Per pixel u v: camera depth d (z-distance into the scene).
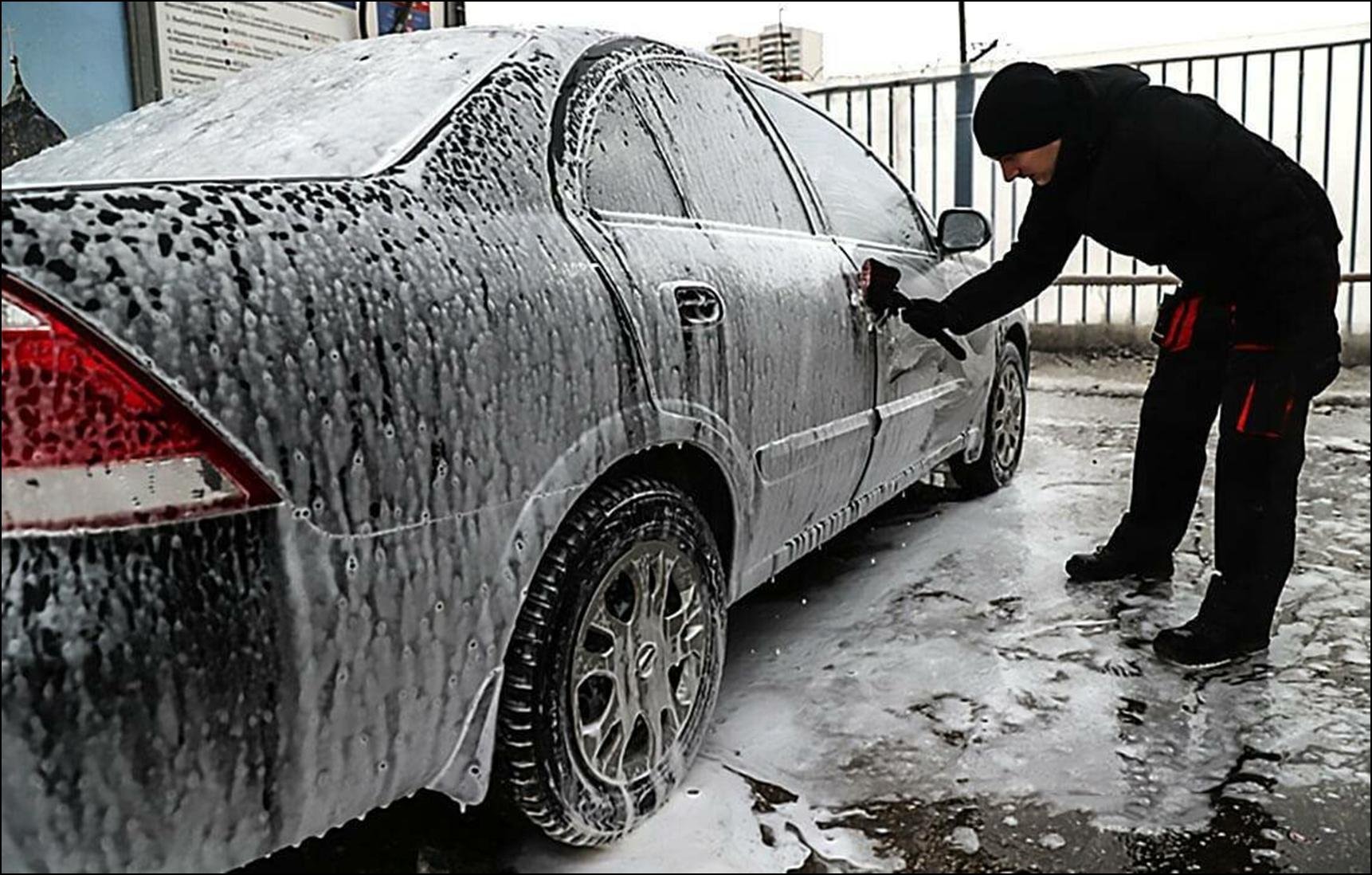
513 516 1.58
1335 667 2.65
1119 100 2.65
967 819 2.03
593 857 1.87
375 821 2.00
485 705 1.58
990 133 2.70
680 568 2.02
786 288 2.45
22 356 1.15
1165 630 2.73
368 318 1.40
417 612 1.44
